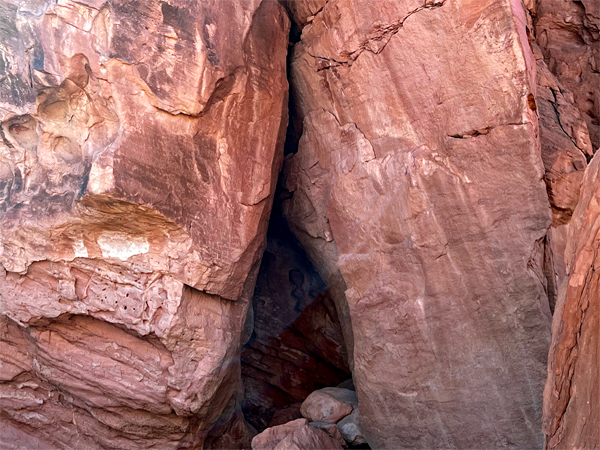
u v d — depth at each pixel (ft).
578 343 7.56
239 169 11.78
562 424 7.73
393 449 11.25
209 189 11.35
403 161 10.94
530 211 9.99
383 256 11.21
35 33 10.72
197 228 11.16
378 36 11.22
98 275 11.25
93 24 10.53
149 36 10.57
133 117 10.46
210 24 11.07
